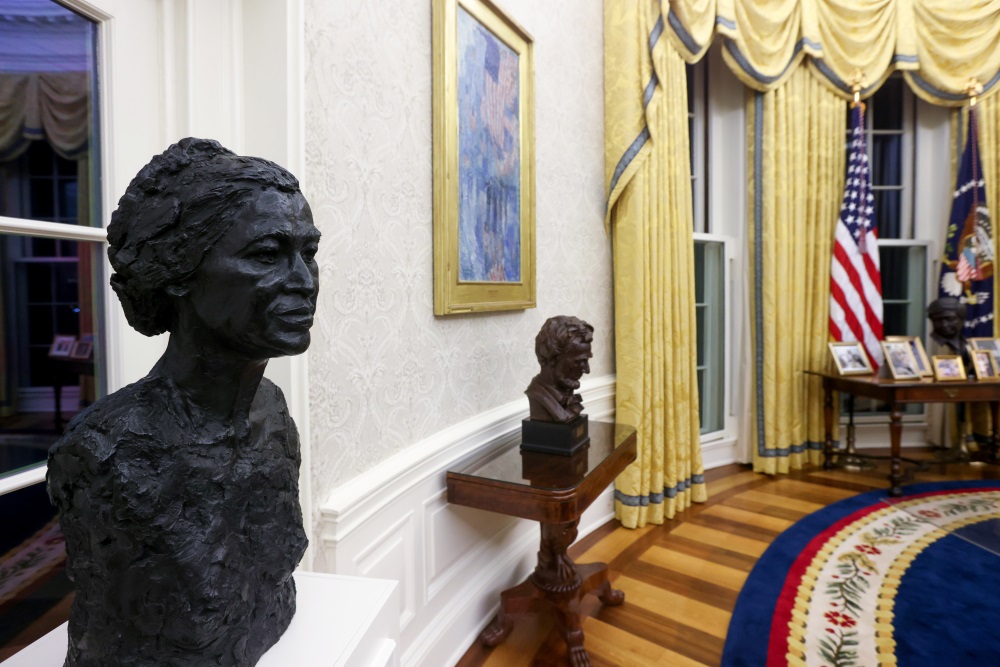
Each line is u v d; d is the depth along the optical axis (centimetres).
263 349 79
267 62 133
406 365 183
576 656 198
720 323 445
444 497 205
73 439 75
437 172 194
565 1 293
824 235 427
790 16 396
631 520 322
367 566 161
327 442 147
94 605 77
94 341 121
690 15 341
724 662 201
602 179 332
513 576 252
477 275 218
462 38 205
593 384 316
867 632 217
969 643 209
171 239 75
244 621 86
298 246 80
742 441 440
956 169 451
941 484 386
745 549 293
